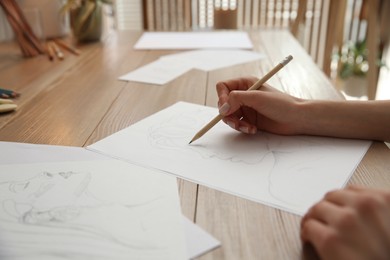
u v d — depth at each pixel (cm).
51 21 125
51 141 55
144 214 38
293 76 87
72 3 120
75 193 42
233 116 57
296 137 55
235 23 151
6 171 46
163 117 63
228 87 63
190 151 51
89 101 72
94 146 53
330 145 52
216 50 113
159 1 198
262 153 50
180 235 35
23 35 106
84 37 124
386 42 205
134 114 65
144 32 143
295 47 117
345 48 222
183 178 45
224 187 43
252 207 39
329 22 177
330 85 81
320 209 34
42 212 38
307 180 44
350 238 31
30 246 34
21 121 63
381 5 197
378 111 54
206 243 34
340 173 45
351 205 33
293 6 195
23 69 94
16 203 40
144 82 83
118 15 211
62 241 34
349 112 54
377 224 31
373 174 45
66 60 103
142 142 54
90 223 37
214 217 38
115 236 35
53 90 79
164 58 104
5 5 103
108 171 46
